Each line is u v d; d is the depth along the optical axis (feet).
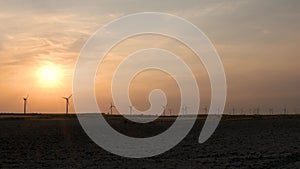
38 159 159.94
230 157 156.76
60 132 293.23
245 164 137.18
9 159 159.84
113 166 139.54
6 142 222.89
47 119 528.63
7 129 319.47
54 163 148.46
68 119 532.32
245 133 270.46
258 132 274.98
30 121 468.34
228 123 390.42
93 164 145.28
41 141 230.48
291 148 179.83
